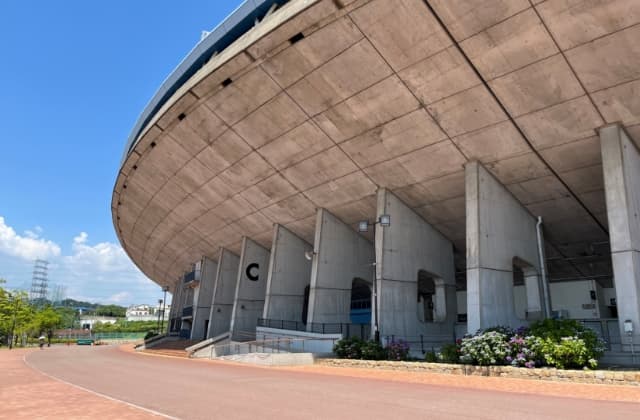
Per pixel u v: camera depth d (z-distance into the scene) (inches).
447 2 474.6
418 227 846.5
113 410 297.7
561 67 507.5
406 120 644.1
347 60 575.5
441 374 527.5
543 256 733.9
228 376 549.0
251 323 1191.6
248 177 910.4
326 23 532.1
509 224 706.2
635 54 470.0
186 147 879.1
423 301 1311.5
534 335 500.4
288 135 745.6
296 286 1074.7
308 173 834.2
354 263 970.7
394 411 286.4
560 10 451.8
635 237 522.3
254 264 1229.1
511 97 561.9
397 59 554.9
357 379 498.3
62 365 785.6
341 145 732.7
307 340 832.3
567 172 650.8
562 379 433.7
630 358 492.7
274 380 494.0
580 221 764.0
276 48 583.5
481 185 673.0
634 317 496.7
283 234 1082.1
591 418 255.3
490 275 648.4
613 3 432.8
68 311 5482.3
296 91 649.6
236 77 650.2
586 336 476.1
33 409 305.3
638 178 562.3
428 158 703.7
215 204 1098.7
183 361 896.9
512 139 621.9
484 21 482.0
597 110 545.0
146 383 476.7
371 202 861.2
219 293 1355.8
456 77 556.1
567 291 1008.9
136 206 1358.3
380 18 510.9
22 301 2536.9
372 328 756.6
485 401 327.6
